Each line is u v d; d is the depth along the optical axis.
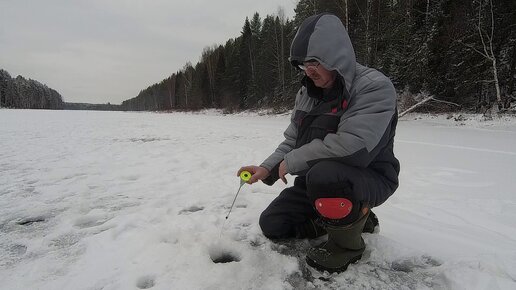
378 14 15.57
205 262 1.57
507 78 13.87
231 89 36.81
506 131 8.75
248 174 1.74
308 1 18.42
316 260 1.50
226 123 13.12
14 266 1.59
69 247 1.78
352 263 1.58
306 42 1.42
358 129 1.37
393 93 1.44
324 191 1.37
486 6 13.23
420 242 1.79
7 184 3.10
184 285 1.39
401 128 9.99
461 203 2.46
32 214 2.30
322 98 1.61
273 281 1.44
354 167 1.42
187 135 7.77
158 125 11.48
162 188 2.96
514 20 13.20
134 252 1.69
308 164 1.48
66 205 2.49
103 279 1.45
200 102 43.03
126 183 3.15
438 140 6.60
